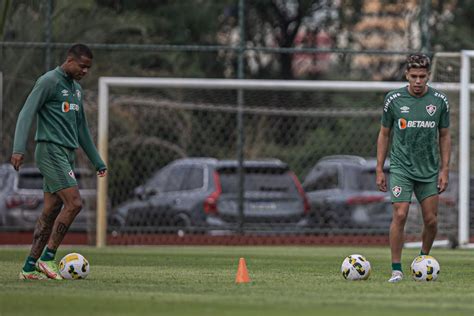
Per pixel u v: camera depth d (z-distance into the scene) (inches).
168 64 3405.5
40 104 1238.9
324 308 922.1
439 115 1277.1
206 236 2596.0
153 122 2930.6
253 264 1658.5
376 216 2753.4
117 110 2876.5
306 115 2982.3
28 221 2645.2
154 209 2657.5
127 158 2866.6
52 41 2817.4
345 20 3939.5
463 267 1587.1
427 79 1267.2
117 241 2522.1
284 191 2650.1
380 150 1300.4
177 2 3735.2
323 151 3154.5
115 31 3105.3
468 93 2226.9
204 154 3056.1
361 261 1278.3
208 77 3762.3
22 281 1232.8
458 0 3686.0
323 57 3959.2
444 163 1301.7
